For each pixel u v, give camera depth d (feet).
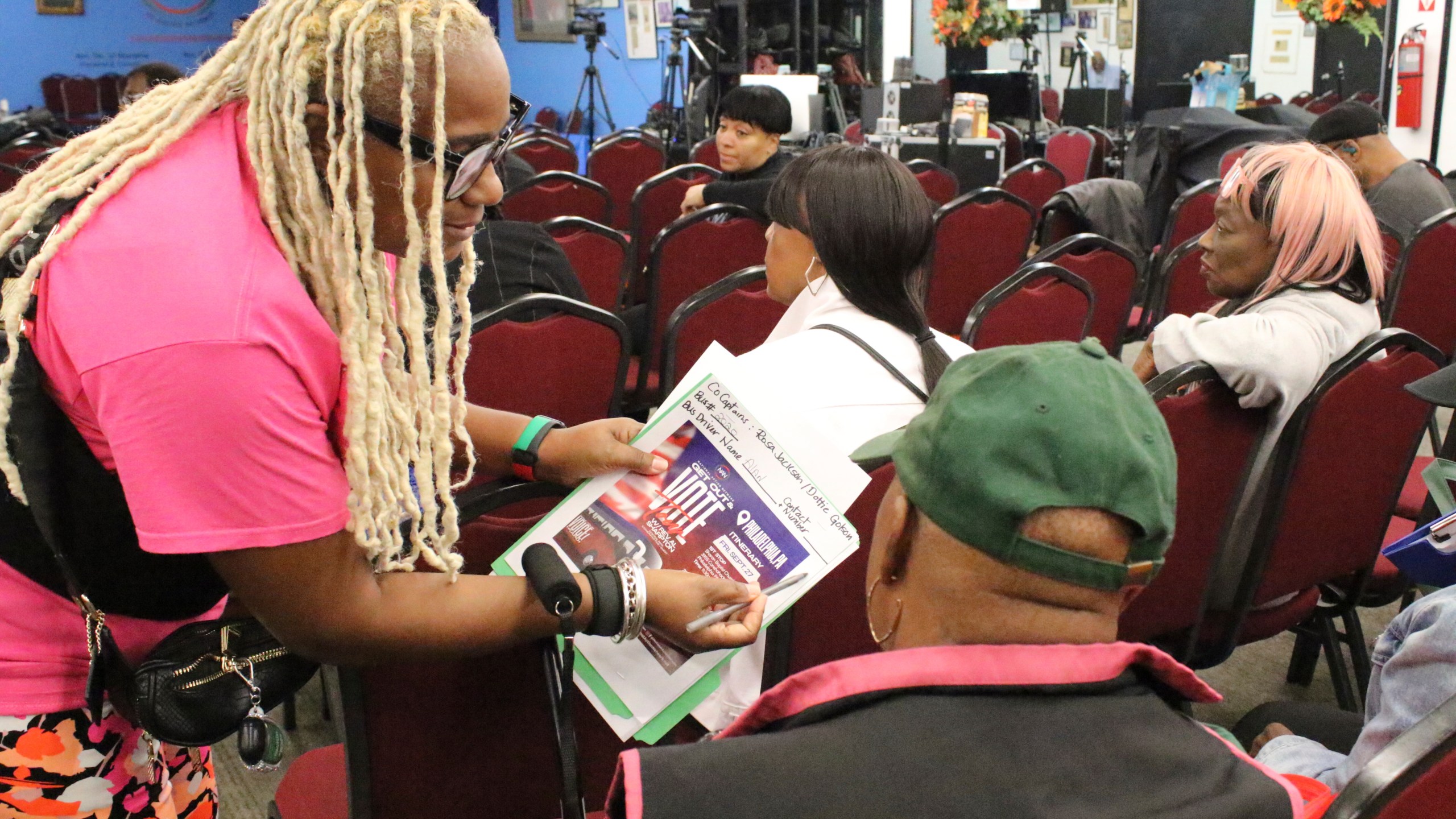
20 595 3.22
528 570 3.17
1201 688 2.38
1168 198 19.93
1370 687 3.86
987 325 8.46
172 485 2.67
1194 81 25.84
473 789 4.05
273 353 2.68
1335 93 31.83
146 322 2.61
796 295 5.13
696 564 3.58
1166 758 2.19
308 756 4.79
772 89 13.43
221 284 2.64
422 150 2.79
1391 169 12.17
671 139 28.86
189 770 4.02
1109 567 2.19
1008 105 30.09
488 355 7.27
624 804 2.21
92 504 3.01
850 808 2.08
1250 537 6.02
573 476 3.79
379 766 3.87
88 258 2.68
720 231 10.98
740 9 30.78
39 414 2.86
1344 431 5.75
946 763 2.13
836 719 2.21
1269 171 5.96
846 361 4.46
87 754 3.46
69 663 3.34
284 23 2.72
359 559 2.99
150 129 2.86
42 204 2.78
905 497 2.41
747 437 3.65
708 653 3.60
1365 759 3.61
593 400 7.93
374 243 2.94
